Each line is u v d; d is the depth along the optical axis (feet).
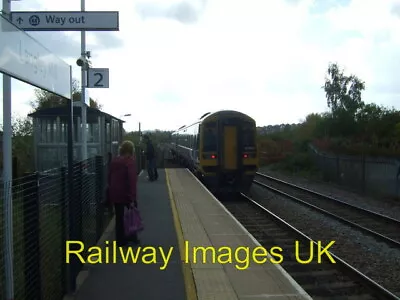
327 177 96.07
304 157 118.73
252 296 18.95
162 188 59.00
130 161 27.04
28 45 12.43
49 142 47.50
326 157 99.25
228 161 65.31
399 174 65.51
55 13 24.57
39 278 15.12
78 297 18.86
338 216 47.29
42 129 47.52
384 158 75.72
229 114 65.57
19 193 14.02
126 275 21.84
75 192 20.92
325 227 42.68
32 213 14.64
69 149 19.01
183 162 116.26
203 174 65.26
